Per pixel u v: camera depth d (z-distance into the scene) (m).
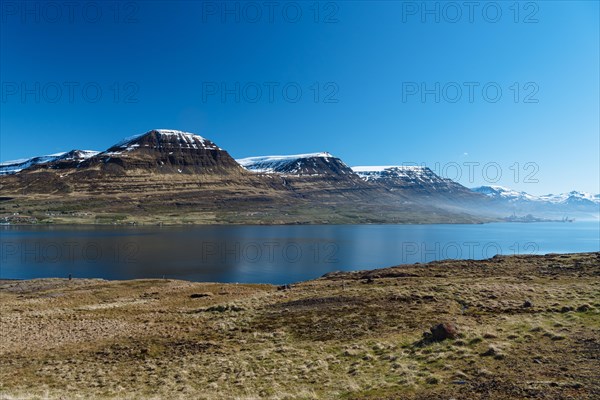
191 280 114.06
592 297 35.34
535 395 16.53
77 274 121.81
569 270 53.81
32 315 49.59
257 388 23.02
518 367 20.20
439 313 35.88
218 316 46.06
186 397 22.20
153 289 73.81
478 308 36.41
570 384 17.12
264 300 53.44
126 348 34.31
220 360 28.98
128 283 83.69
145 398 22.11
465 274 59.84
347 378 22.91
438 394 18.23
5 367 30.11
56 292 73.75
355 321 36.81
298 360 27.56
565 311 31.70
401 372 22.11
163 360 30.36
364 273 76.88
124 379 26.55
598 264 54.97
